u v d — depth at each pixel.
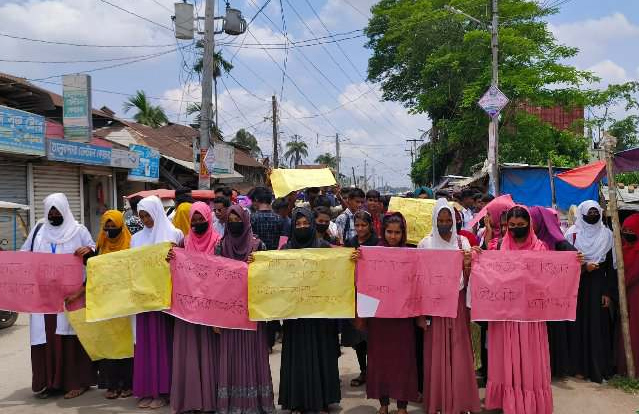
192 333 4.66
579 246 5.61
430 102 26.59
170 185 22.05
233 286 4.59
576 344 5.64
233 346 4.60
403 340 4.52
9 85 14.93
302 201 11.45
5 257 5.11
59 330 5.15
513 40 22.61
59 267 5.12
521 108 25.52
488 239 5.57
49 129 15.31
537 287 4.44
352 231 7.23
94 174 16.70
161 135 26.69
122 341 5.08
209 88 14.82
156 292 4.72
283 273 4.57
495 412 4.74
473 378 4.44
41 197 14.22
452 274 4.37
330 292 4.58
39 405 5.07
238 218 4.74
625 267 5.57
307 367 4.59
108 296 4.85
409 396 4.52
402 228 4.71
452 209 4.55
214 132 34.03
